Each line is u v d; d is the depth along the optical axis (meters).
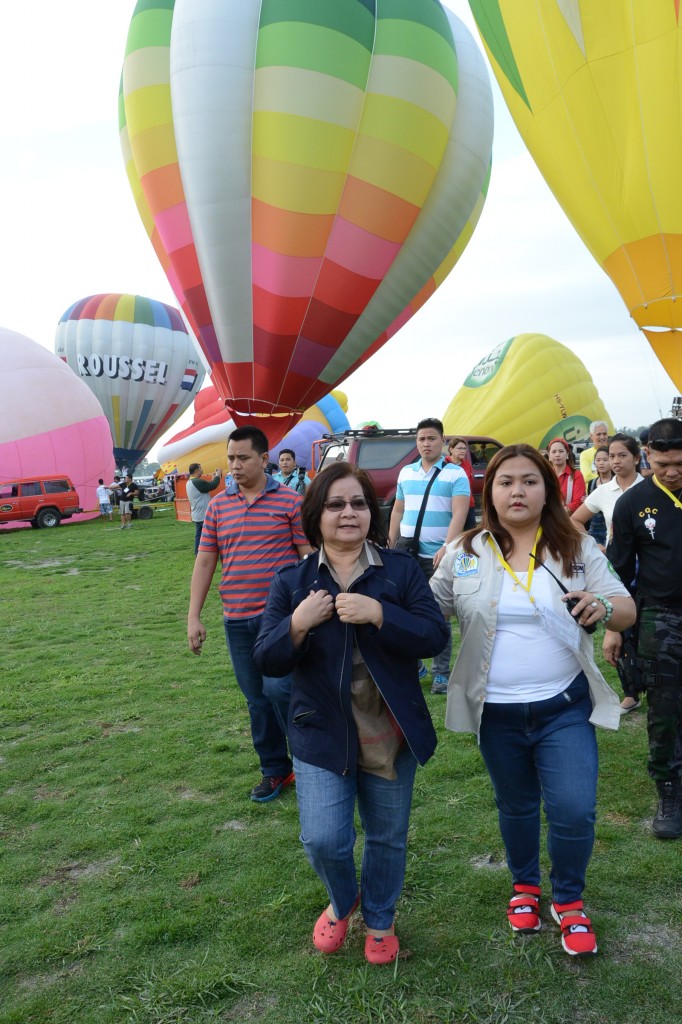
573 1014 2.16
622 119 6.82
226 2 10.16
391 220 10.72
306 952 2.49
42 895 2.89
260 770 3.98
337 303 11.02
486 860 2.97
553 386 25.06
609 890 2.72
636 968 2.32
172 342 36.91
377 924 2.40
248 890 2.85
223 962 2.46
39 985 2.40
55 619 8.44
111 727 4.76
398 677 2.29
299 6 10.00
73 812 3.58
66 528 21.78
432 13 10.71
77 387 25.06
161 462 31.06
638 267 7.11
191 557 13.09
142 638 7.25
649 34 6.49
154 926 2.64
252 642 3.54
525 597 2.38
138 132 10.87
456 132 11.41
